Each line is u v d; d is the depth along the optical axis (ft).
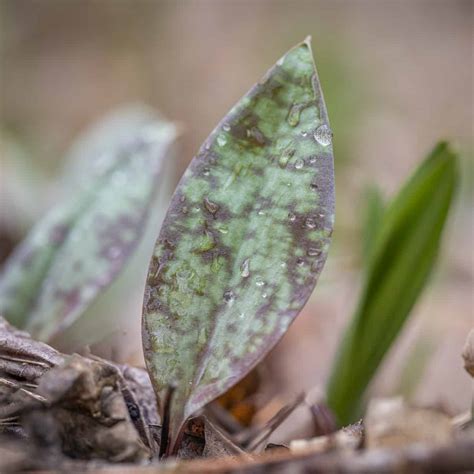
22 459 0.99
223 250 1.08
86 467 0.98
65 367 1.03
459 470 0.92
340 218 3.14
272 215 1.07
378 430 1.04
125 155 1.44
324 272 2.28
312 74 1.09
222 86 5.20
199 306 1.07
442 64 5.57
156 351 1.07
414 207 1.32
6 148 3.38
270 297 1.05
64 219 1.40
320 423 1.32
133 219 1.39
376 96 4.82
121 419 1.03
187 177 1.09
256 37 5.66
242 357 1.04
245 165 1.09
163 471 0.98
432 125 4.75
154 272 1.08
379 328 1.36
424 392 1.93
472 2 6.27
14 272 1.37
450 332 2.20
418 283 1.34
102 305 1.53
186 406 1.05
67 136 4.61
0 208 2.78
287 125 1.09
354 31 5.86
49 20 5.51
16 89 5.08
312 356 2.20
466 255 3.00
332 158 1.07
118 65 5.35
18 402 1.07
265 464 0.97
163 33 5.69
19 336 1.20
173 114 5.02
